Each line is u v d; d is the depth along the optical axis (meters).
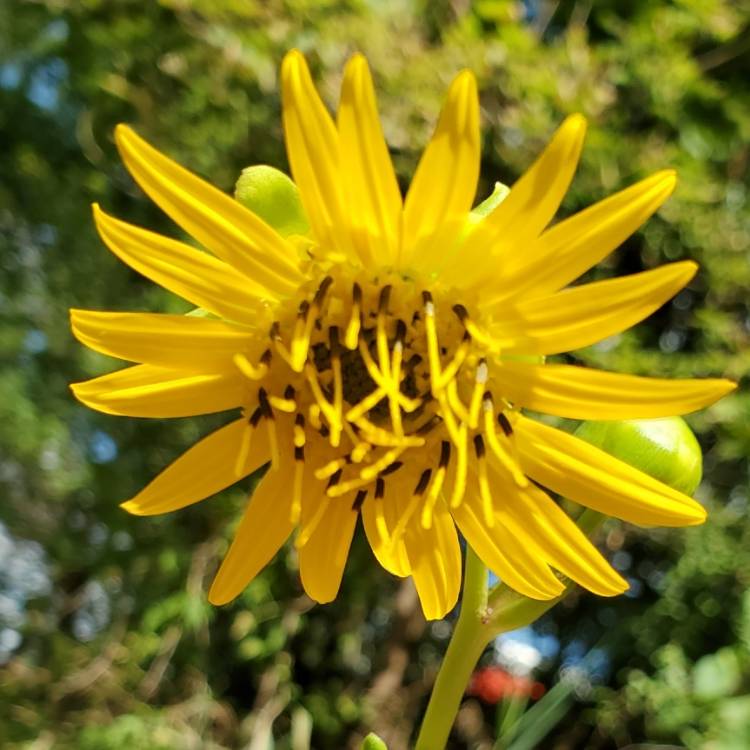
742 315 0.35
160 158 0.09
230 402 0.10
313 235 0.09
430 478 0.10
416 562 0.10
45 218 0.39
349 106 0.08
